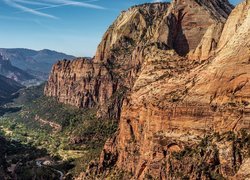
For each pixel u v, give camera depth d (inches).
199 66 5187.0
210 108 4611.2
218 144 4315.9
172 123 4852.4
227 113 4426.7
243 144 4173.2
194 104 4729.3
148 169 4926.2
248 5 5078.7
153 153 4894.2
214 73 4712.1
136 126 5649.6
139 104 5684.1
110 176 5816.9
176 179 4431.6
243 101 4407.0
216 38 5743.1
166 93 5270.7
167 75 5743.1
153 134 4985.2
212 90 4672.7
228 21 5413.4
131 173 5433.1
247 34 4655.5
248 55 4480.8
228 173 4099.4
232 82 4530.0
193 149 4544.8
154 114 5054.1
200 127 4648.1
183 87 5118.1
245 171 3924.7
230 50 4704.7
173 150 4766.2
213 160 4239.7
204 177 4160.9
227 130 4392.2
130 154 5590.6
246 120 4281.5
